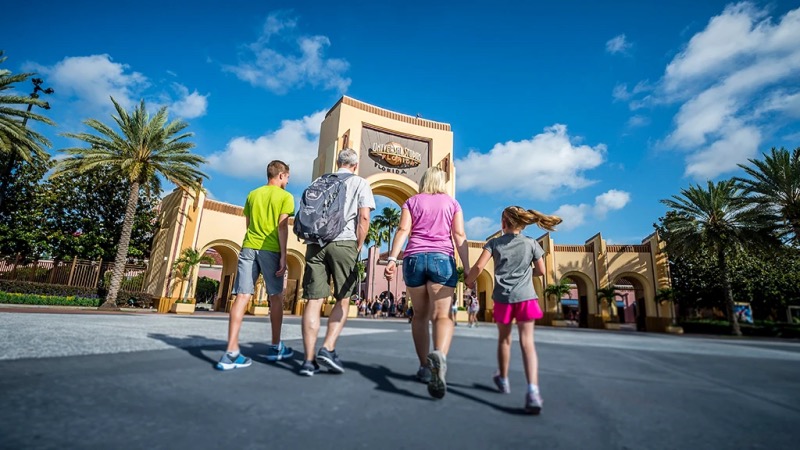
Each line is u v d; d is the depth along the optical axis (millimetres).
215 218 23797
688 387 2881
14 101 17656
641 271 29766
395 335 6590
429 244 2793
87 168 17953
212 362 2846
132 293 20812
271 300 3230
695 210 25609
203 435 1468
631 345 7207
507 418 1916
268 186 3420
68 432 1391
